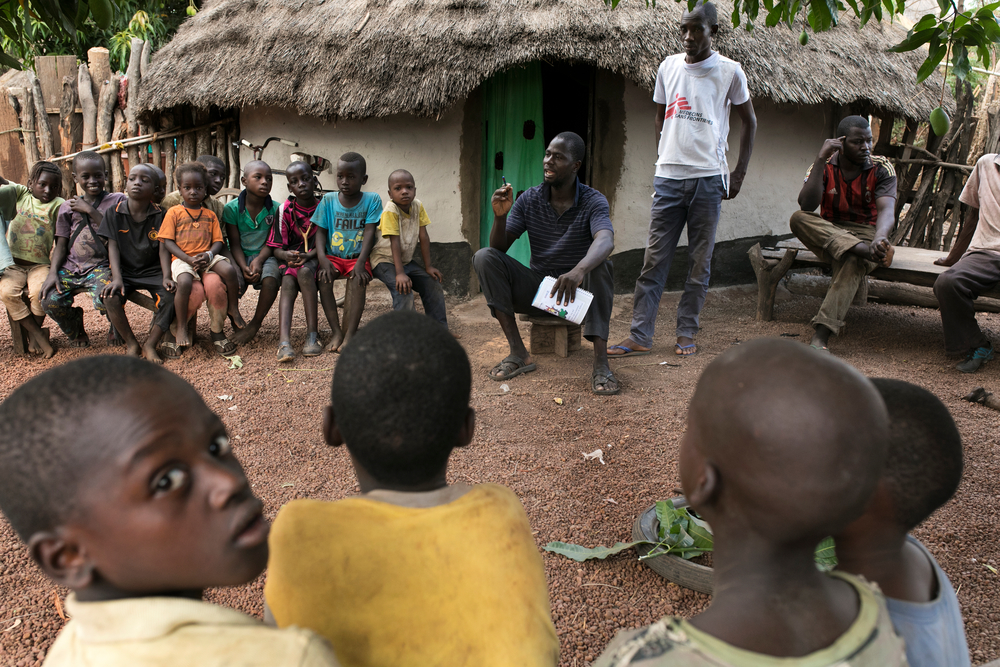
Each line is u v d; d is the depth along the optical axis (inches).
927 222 308.0
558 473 136.5
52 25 101.5
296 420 161.6
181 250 196.2
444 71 235.6
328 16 261.7
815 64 262.7
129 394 37.9
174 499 38.2
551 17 238.5
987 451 145.3
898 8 105.3
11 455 36.8
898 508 51.6
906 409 52.2
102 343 213.8
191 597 43.0
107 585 40.3
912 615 49.6
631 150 268.1
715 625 40.6
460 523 50.8
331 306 210.7
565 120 307.3
